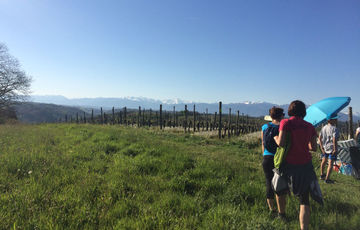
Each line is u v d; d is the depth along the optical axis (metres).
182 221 2.89
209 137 17.84
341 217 3.44
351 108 10.20
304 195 2.99
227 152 10.98
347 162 7.94
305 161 3.05
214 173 5.32
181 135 17.83
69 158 5.76
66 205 3.05
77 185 3.80
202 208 3.40
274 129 3.78
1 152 6.05
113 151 7.45
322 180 6.67
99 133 11.20
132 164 5.48
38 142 8.10
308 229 2.90
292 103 3.34
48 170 4.58
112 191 3.67
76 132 12.05
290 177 3.08
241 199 3.97
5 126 15.97
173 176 4.97
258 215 3.36
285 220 3.25
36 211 2.82
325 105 7.37
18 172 4.37
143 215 2.98
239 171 5.95
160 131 20.89
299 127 3.11
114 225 2.71
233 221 2.95
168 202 3.44
